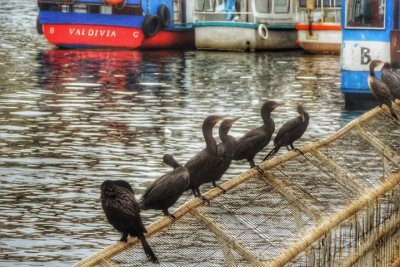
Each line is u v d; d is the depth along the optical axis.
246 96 41.03
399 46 33.81
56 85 43.88
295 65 52.75
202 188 23.09
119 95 41.16
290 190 13.09
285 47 60.81
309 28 58.31
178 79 46.75
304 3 59.69
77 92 41.78
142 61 54.00
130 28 58.56
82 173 26.33
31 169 26.66
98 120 34.75
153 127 33.34
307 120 16.97
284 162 13.91
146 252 10.17
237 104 38.81
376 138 16.02
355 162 15.05
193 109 37.44
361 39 34.38
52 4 58.97
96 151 29.20
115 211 10.12
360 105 35.72
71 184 25.08
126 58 55.38
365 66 34.56
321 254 12.50
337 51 58.31
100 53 57.53
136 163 27.67
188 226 11.25
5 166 26.97
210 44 60.09
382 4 33.91
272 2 60.31
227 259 11.03
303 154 14.34
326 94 41.25
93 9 58.69
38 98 39.84
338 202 13.45
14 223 21.61
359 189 14.10
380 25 34.06
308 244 11.88
